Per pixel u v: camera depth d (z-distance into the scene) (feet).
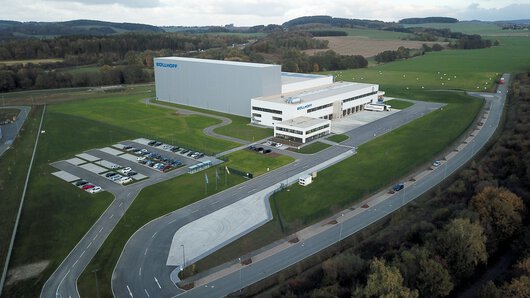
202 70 509.35
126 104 564.71
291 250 201.36
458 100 556.51
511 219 191.11
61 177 298.15
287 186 276.82
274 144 369.09
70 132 422.00
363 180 285.64
